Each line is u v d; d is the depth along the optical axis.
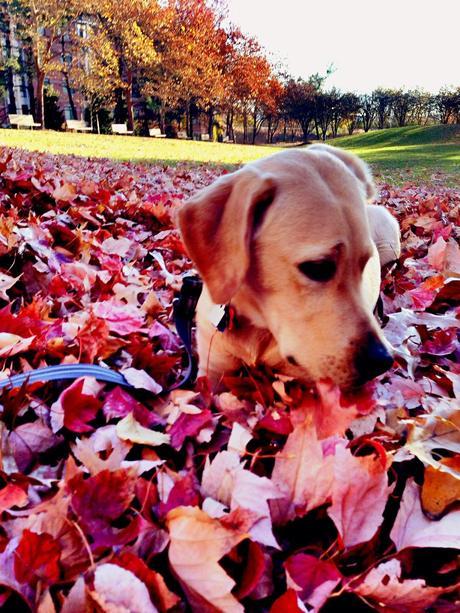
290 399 0.48
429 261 1.01
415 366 0.58
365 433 0.43
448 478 0.36
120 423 0.42
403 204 1.76
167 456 0.42
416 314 0.69
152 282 0.81
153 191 1.57
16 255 0.74
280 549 0.31
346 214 0.44
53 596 0.28
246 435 0.41
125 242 0.91
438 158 5.56
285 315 0.45
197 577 0.29
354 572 0.32
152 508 0.34
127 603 0.27
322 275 0.43
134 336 0.61
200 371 0.55
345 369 0.41
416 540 0.33
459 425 0.44
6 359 0.51
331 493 0.35
